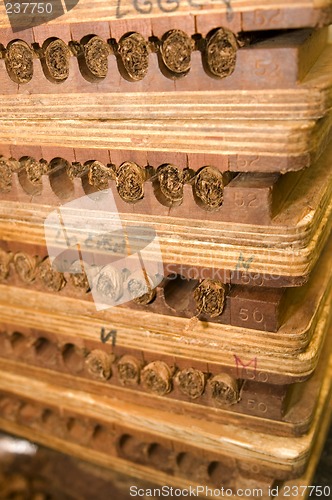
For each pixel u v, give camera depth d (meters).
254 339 0.38
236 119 0.33
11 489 0.49
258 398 0.41
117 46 0.35
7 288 0.46
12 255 0.45
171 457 0.46
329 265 0.45
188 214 0.36
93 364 0.45
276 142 0.32
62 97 0.36
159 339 0.41
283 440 0.41
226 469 0.45
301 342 0.37
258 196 0.34
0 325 0.48
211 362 0.40
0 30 0.36
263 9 0.30
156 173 0.36
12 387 0.50
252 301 0.37
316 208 0.36
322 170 0.41
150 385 0.43
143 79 0.34
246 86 0.32
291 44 0.31
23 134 0.38
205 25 0.32
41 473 0.50
